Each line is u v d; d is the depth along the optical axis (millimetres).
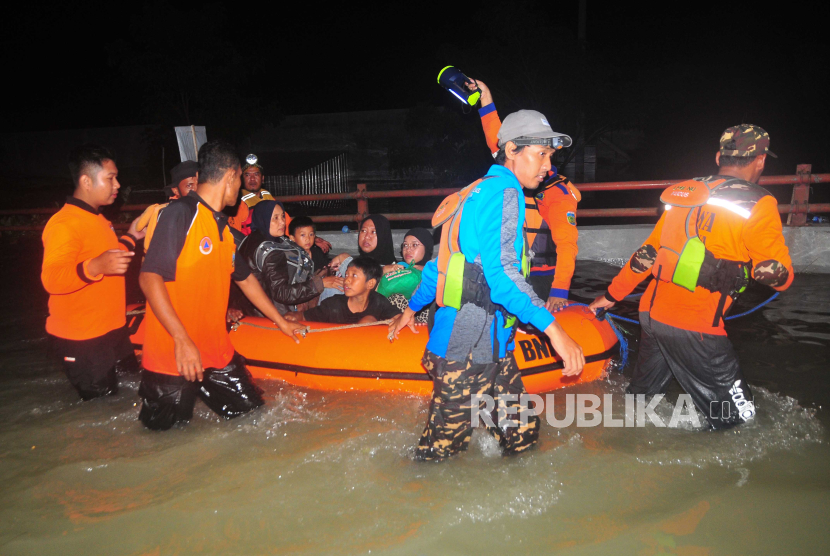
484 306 2301
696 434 2771
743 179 2654
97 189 3238
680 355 2752
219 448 2770
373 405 3250
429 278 2488
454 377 2369
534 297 2172
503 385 2557
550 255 3533
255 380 3719
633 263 2920
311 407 3250
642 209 7250
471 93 3492
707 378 2721
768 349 3922
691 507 2195
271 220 3934
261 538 2088
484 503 2252
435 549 1999
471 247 2246
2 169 20469
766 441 2674
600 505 2232
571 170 15734
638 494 2297
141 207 8945
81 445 2842
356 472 2498
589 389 3434
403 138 18703
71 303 3260
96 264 2990
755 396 3137
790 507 2172
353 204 15391
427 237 4496
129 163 20062
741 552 1938
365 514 2205
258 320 3955
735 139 2689
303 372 3582
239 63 15344
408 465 2533
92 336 3309
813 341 4062
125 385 3600
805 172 6781
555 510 2207
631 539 2023
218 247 2869
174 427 2975
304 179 18156
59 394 3506
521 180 2355
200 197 2848
